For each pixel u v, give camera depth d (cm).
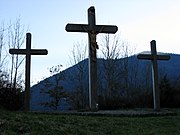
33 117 955
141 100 2131
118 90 2903
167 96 2105
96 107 1402
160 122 1180
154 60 1664
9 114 936
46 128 844
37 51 1545
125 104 2052
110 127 1006
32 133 775
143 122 1147
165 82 2164
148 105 2092
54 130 844
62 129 872
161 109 1762
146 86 2964
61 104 2652
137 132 980
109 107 1955
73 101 2656
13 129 780
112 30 1497
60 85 2755
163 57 1681
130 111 1509
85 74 2995
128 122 1113
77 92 2727
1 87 1567
